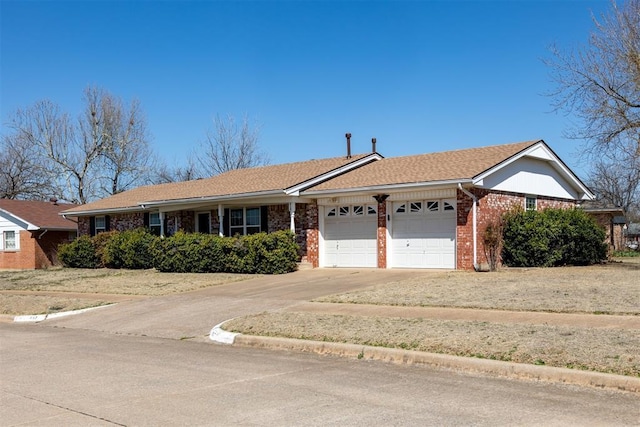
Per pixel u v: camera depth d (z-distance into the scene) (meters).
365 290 16.89
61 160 50.31
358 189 22.44
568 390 7.60
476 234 20.62
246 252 23.53
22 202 40.75
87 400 7.78
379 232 22.83
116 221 35.00
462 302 13.86
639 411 6.62
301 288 18.52
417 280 18.39
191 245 25.25
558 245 21.59
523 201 23.89
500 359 8.83
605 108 22.88
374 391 7.85
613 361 8.16
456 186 20.39
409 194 22.16
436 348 9.70
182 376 9.07
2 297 20.98
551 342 9.34
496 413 6.69
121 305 17.94
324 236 24.75
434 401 7.27
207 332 13.41
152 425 6.61
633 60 21.97
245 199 25.52
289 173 27.95
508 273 19.20
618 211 33.31
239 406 7.27
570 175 26.88
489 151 23.83
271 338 11.56
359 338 10.81
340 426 6.39
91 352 11.52
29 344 12.77
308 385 8.27
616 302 12.76
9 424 6.79
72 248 32.72
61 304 18.75
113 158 51.00
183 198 27.61
